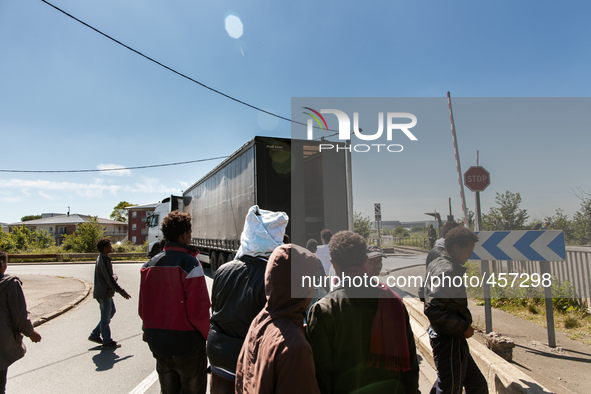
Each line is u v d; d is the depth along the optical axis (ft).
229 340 6.26
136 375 12.91
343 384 4.82
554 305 15.48
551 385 8.87
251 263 6.63
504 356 10.51
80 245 81.71
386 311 4.91
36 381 12.47
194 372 7.96
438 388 7.33
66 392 11.59
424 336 13.84
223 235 31.32
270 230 6.78
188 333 7.80
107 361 14.39
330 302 5.01
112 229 214.69
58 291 31.09
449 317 6.65
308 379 4.11
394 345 4.84
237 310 6.30
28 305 25.21
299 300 4.58
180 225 8.41
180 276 7.89
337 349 4.89
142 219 163.84
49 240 104.53
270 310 4.68
